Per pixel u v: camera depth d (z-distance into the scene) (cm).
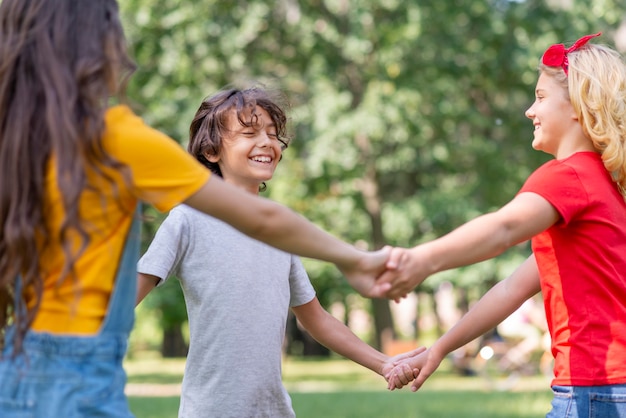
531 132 2014
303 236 250
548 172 299
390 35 1816
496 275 1883
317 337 392
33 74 242
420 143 1938
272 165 391
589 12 1848
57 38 243
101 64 243
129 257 246
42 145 238
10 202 237
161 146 241
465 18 1917
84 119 237
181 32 1767
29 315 235
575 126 318
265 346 363
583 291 303
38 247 239
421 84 1839
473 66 1889
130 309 247
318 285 2167
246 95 386
